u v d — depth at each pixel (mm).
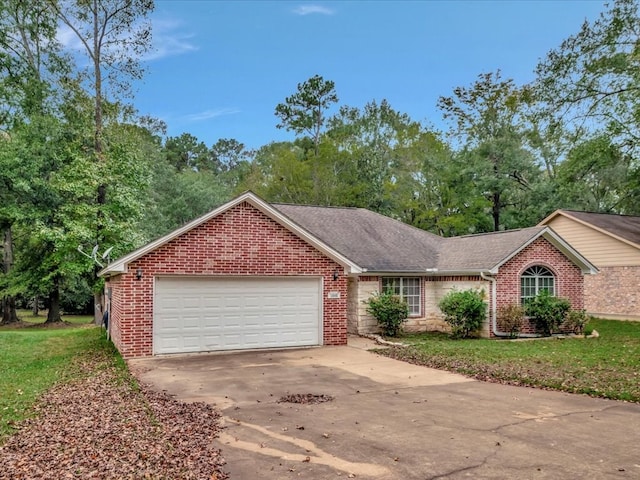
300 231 14750
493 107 34000
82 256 23688
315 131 46312
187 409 7762
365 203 38469
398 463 5469
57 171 24938
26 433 6375
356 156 39812
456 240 21672
